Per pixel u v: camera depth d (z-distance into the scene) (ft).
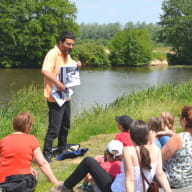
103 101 67.67
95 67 183.83
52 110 19.19
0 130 27.55
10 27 161.07
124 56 200.44
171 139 12.97
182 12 224.33
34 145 13.62
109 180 12.74
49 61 18.37
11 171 13.03
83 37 508.94
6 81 103.50
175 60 220.02
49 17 171.42
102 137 27.43
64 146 21.35
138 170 10.65
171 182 13.15
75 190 14.29
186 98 44.24
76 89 84.28
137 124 11.02
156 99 41.73
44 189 15.07
